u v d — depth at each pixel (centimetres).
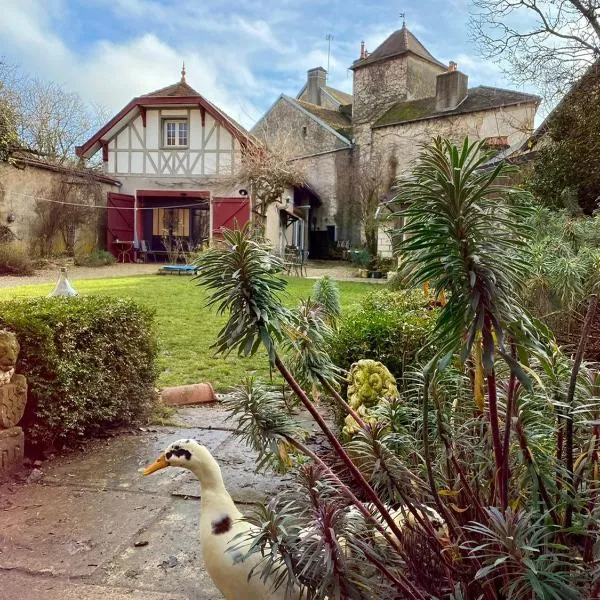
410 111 2308
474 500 159
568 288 416
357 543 147
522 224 141
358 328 402
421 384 205
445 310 140
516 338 140
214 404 511
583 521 154
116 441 403
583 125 898
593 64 946
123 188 2212
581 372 181
